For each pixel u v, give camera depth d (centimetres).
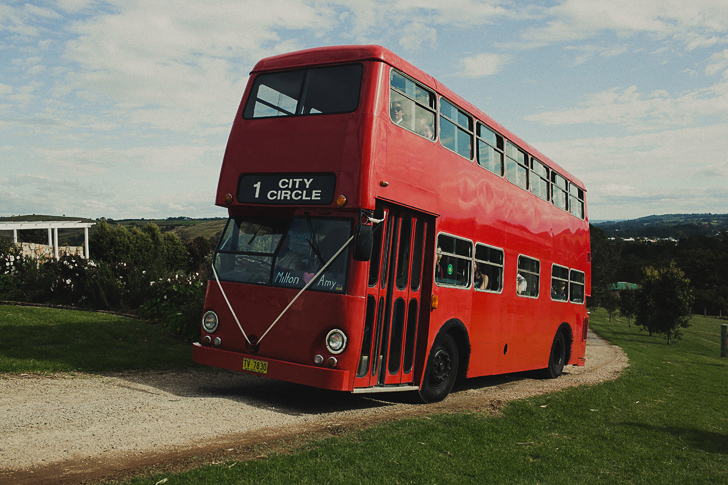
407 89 891
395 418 816
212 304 860
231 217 884
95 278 1698
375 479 532
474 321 1098
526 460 659
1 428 618
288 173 834
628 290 4712
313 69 861
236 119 901
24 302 1673
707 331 6019
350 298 777
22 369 939
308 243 812
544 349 1483
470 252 1079
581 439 788
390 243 862
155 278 1758
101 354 1102
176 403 795
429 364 960
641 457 732
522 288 1325
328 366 773
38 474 487
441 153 980
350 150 798
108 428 641
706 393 1471
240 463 536
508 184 1258
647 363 2127
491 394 1156
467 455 646
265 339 814
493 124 1191
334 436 670
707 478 674
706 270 11238
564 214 1633
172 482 476
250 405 829
